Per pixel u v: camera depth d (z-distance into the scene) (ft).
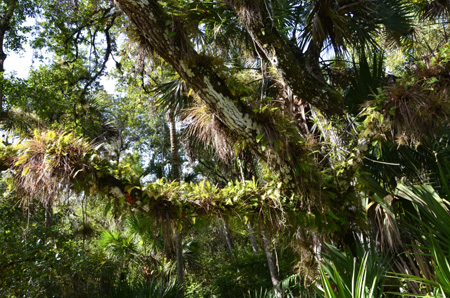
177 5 9.58
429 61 11.30
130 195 9.98
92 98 32.32
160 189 10.43
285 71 11.89
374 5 13.34
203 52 9.86
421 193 10.05
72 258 20.59
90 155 9.89
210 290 33.09
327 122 12.16
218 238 44.06
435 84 10.66
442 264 7.15
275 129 10.00
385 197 11.09
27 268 18.02
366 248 10.18
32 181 9.51
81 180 9.69
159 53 9.75
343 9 13.44
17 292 17.49
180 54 9.50
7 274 17.35
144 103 29.71
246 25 11.90
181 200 10.33
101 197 9.96
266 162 10.67
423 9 19.65
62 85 32.37
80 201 10.21
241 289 31.71
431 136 10.87
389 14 13.88
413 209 11.13
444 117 10.12
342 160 11.06
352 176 11.00
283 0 13.83
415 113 9.83
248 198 10.65
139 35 10.53
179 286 22.45
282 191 10.70
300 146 10.28
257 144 10.28
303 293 12.01
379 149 12.09
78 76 32.19
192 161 18.92
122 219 10.43
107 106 33.88
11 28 32.22
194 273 32.42
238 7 11.53
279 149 10.05
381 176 13.57
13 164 9.87
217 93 9.85
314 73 13.74
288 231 12.29
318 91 12.12
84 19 23.20
